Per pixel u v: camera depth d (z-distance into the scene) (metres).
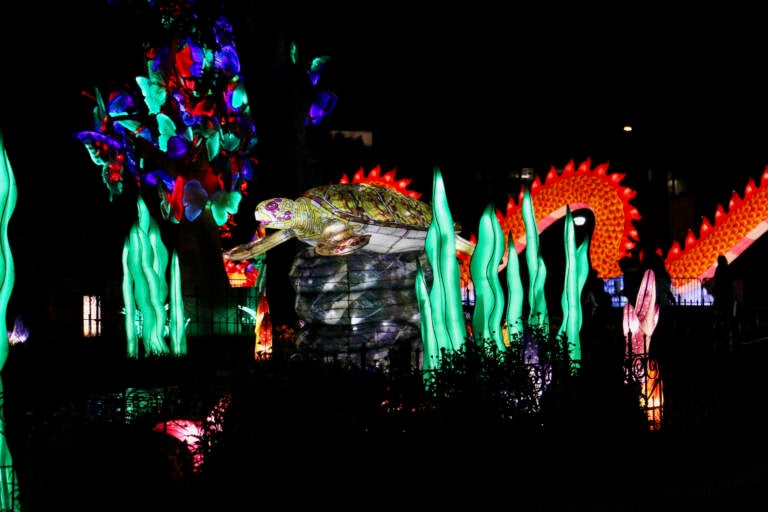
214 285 21.27
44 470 7.14
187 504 7.11
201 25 17.98
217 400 7.62
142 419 7.48
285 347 12.15
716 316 12.86
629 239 27.19
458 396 8.12
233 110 19.33
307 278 11.28
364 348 8.44
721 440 9.39
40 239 23.03
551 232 28.42
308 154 14.40
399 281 11.34
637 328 11.53
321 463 7.39
